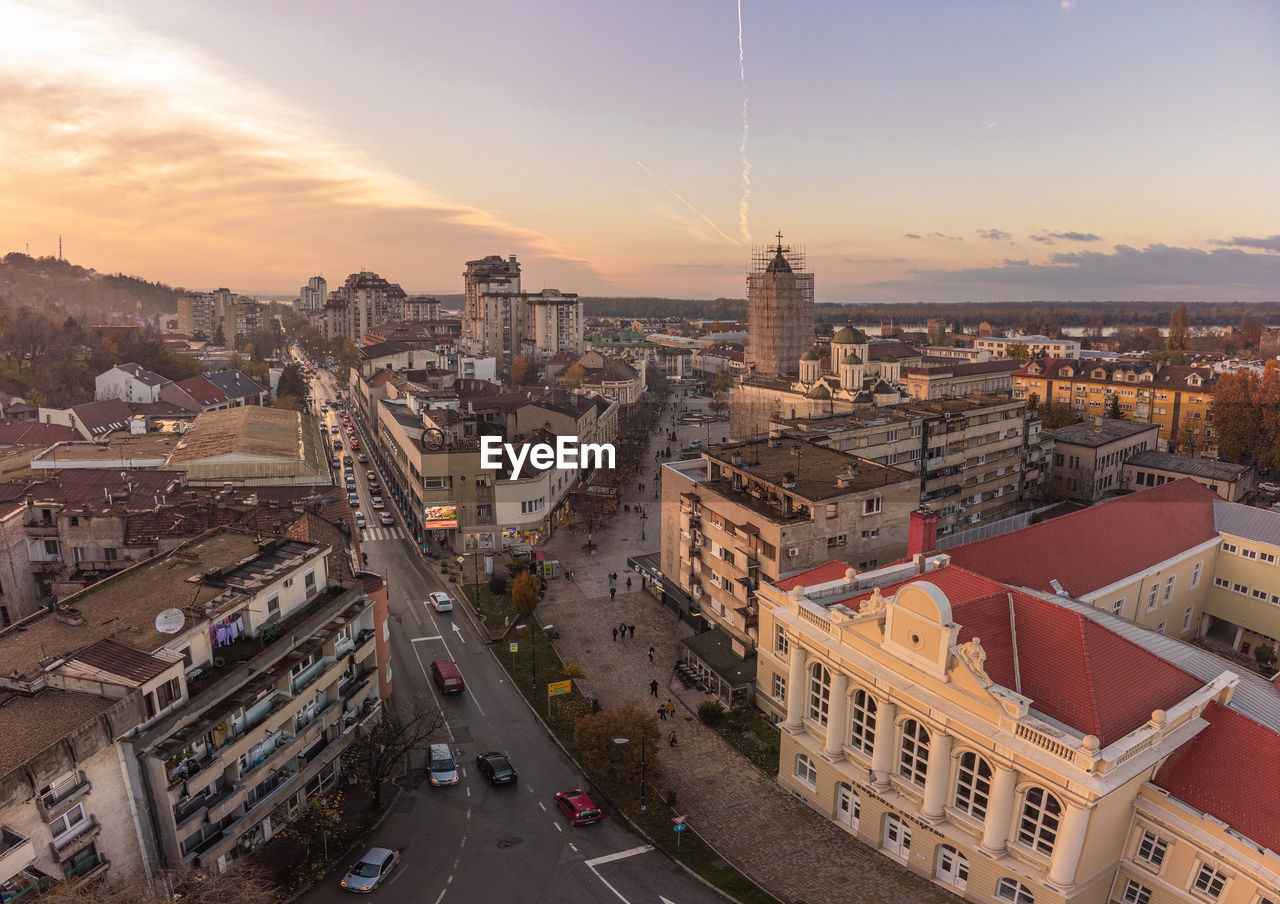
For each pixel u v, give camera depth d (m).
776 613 58.84
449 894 49.34
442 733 68.06
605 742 59.12
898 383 170.75
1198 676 48.25
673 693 75.00
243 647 52.53
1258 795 39.78
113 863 42.12
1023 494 131.12
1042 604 49.28
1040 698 44.69
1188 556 74.12
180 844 44.59
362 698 60.78
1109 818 41.19
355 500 135.25
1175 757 43.16
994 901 44.91
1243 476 128.12
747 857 52.56
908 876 49.81
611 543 117.75
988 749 43.50
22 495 80.81
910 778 49.91
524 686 75.88
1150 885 41.94
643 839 54.94
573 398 185.25
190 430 118.19
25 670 44.91
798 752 58.78
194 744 45.75
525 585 86.19
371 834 55.12
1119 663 45.72
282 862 51.41
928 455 112.12
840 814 55.91
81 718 41.62
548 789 60.72
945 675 45.69
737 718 69.75
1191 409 180.50
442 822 56.53
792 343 190.75
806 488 77.94
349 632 60.12
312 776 54.72
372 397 188.50
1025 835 43.56
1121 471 136.75
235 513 76.50
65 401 183.25
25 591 74.44
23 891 36.78
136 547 73.00
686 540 89.62
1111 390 194.50
